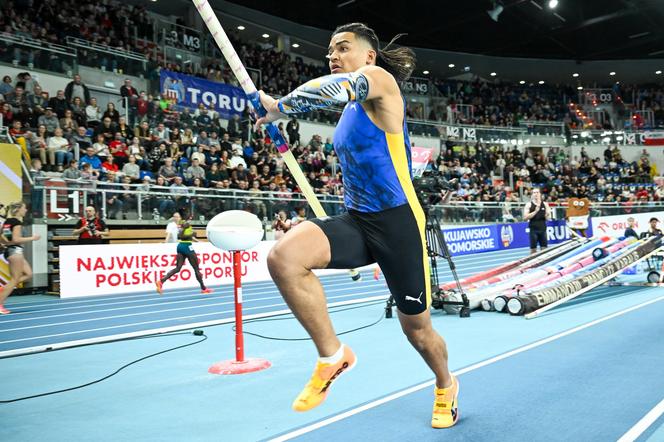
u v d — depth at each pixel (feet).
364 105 6.86
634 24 87.92
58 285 34.17
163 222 39.78
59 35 53.42
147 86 54.39
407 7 78.74
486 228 60.80
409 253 7.12
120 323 21.77
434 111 85.66
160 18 73.87
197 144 50.21
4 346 17.40
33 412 10.35
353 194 7.14
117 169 42.57
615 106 100.42
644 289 27.43
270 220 44.11
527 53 100.94
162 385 12.08
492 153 82.53
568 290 21.67
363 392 11.02
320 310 6.37
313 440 8.42
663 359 12.99
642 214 55.93
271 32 82.02
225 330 19.07
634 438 8.08
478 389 10.96
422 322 7.82
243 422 9.44
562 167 86.53
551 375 11.84
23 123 40.96
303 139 67.36
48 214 35.37
